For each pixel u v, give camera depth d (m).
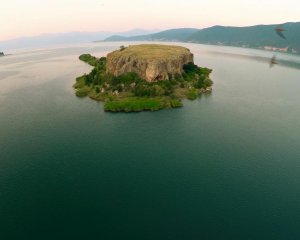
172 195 75.88
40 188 78.94
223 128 117.31
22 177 84.06
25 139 108.06
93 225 65.69
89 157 95.00
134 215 68.81
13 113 136.25
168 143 104.44
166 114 132.62
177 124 121.12
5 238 61.91
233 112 136.00
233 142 105.19
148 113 134.00
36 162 92.00
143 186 79.69
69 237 62.06
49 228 64.75
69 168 88.62
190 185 80.06
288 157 94.62
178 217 68.19
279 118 129.38
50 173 86.06
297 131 115.12
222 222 66.75
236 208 71.12
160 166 89.56
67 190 78.06
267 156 95.38
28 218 67.88
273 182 81.25
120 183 81.06
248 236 62.72
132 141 106.00
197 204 72.56
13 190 78.00
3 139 108.31
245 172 86.12
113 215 68.88
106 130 115.31
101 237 62.12
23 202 73.31
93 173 86.06
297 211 70.25
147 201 73.62
